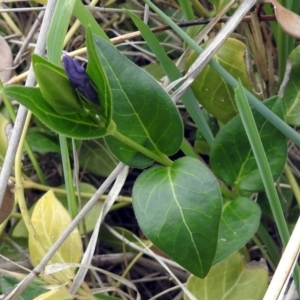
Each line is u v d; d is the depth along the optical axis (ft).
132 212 1.11
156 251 0.92
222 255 0.68
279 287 0.57
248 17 0.81
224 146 0.74
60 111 0.54
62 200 0.94
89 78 0.53
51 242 0.80
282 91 0.83
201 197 0.61
